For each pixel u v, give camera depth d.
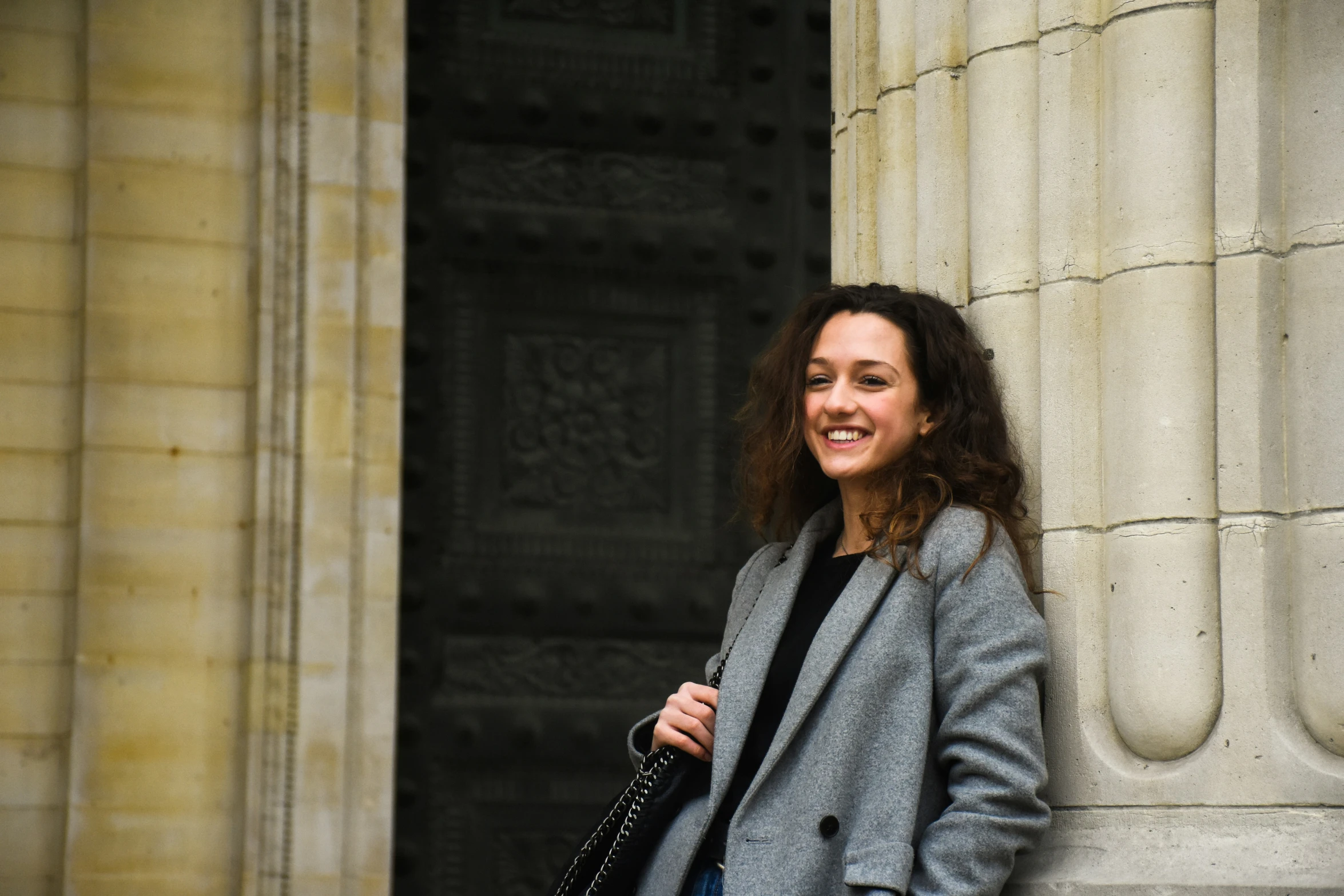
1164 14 3.01
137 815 5.54
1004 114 3.25
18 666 5.56
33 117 5.80
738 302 6.51
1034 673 2.72
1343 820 2.70
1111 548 2.99
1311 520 2.82
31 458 5.66
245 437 5.80
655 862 2.90
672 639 6.32
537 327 6.35
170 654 5.64
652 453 6.39
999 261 3.22
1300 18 2.94
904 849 2.60
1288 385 2.88
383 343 5.91
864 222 3.65
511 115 6.38
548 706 6.14
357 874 5.64
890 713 2.72
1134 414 2.97
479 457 6.22
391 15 6.07
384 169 5.99
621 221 6.43
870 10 3.71
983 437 2.96
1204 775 2.82
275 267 5.82
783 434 3.14
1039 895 2.88
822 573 2.98
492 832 6.02
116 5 5.86
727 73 6.60
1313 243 2.88
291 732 5.61
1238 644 2.83
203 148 5.88
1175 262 2.96
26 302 5.71
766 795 2.73
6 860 5.47
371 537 5.82
